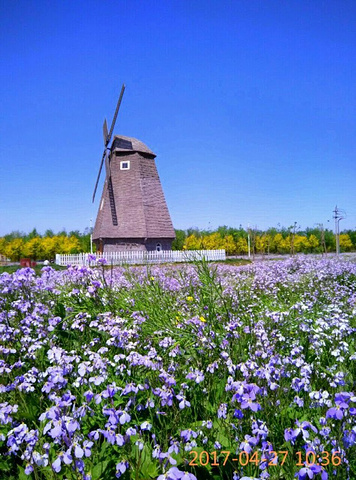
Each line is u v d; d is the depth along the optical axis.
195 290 6.96
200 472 2.76
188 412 3.24
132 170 37.81
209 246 54.44
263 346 3.98
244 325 4.99
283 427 2.97
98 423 3.17
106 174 37.50
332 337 4.65
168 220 38.69
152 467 2.63
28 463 2.56
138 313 5.12
